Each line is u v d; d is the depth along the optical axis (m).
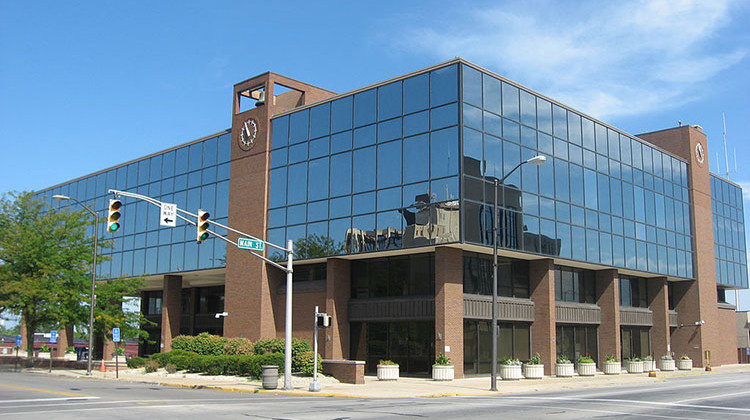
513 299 38.56
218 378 34.69
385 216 36.62
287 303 28.58
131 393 25.94
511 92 37.81
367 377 36.69
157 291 61.91
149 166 53.66
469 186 34.09
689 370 49.88
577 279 43.84
